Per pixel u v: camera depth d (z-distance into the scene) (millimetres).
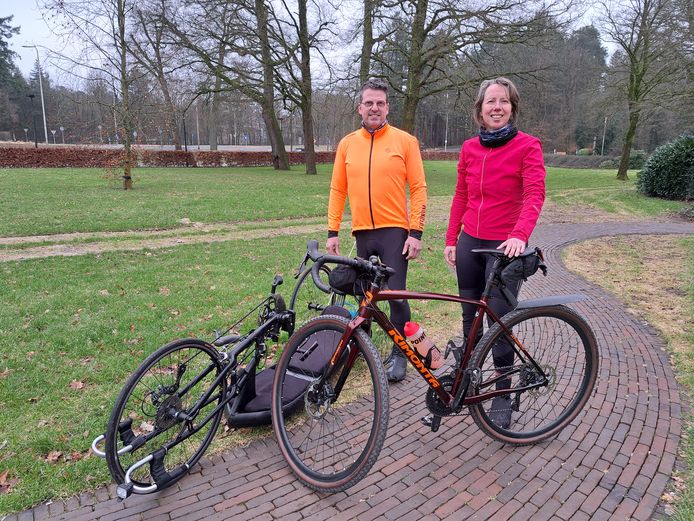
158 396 2492
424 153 55438
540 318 2951
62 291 5555
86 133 17219
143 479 2537
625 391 3461
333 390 2514
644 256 8203
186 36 20312
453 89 20891
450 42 18891
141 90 16594
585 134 64125
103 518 2287
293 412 3010
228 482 2551
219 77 22625
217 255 7633
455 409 2619
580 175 30891
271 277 6383
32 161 26234
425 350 2660
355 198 3443
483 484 2533
